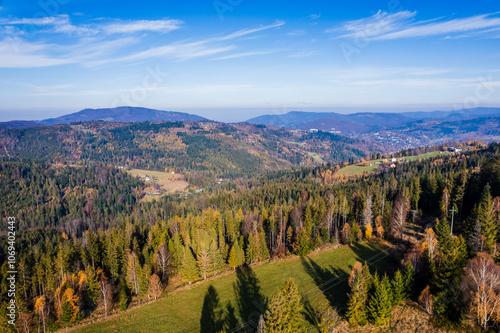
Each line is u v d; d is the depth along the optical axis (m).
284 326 39.25
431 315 43.06
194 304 57.88
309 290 57.91
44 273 71.31
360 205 91.81
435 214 85.19
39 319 53.03
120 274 73.44
